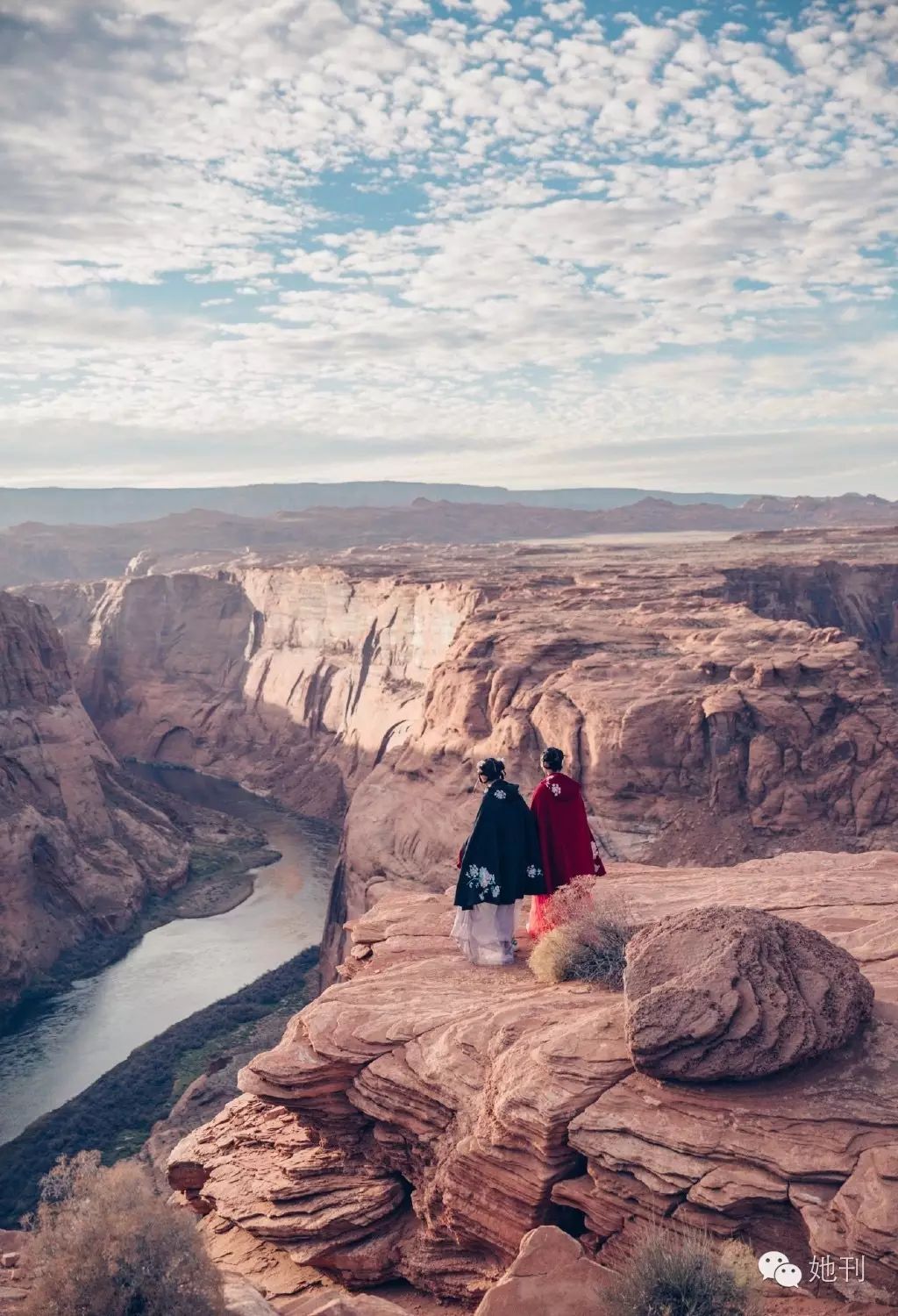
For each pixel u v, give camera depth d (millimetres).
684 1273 6461
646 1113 8055
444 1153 9273
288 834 96562
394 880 54688
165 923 69125
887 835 47094
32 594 190750
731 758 50219
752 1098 7945
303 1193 10141
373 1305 6977
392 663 113188
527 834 12234
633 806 51219
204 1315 6301
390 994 11641
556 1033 9398
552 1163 8273
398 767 66188
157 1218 6492
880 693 51562
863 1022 8453
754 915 8938
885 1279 6477
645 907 13008
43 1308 6152
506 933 12391
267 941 64875
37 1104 43344
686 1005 8242
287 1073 10539
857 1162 7191
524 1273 6992
